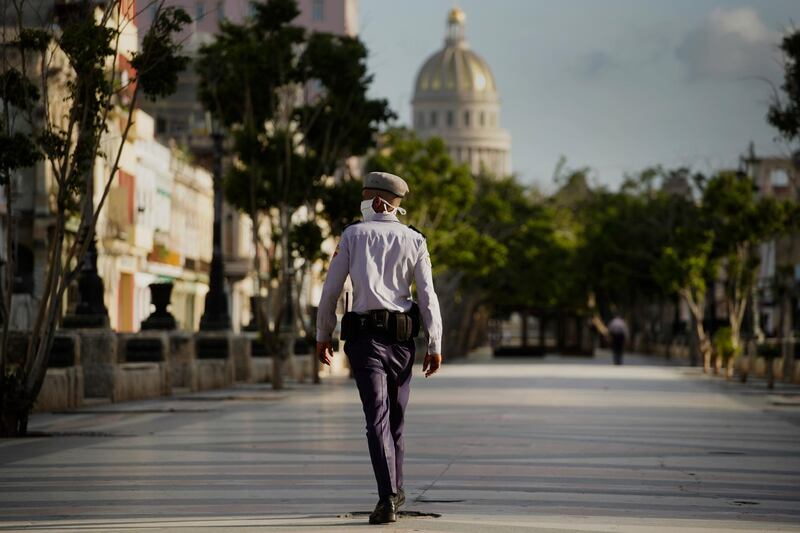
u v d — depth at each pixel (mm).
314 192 56062
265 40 56562
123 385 44219
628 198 141375
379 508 14703
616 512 16141
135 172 91000
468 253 105062
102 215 82125
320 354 15266
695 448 26281
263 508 16375
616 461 23234
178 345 53188
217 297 59375
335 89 56656
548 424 33531
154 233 96875
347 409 41031
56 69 46438
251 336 66625
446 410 40219
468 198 103438
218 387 56969
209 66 56594
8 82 29875
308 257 56344
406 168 102562
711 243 87375
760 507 16969
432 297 15078
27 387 29172
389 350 14945
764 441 28344
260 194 55500
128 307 90250
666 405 43688
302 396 50250
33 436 29172
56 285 29406
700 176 96000
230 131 56688
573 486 19109
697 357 105062
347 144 57875
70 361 39688
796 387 60219
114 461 23031
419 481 19641
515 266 136750
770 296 105312
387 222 15289
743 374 65375
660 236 133375
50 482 19578
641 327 166500
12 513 16016
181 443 27156
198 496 17719
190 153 119500
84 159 29703
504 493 18078
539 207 137750
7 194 29344
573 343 146875
